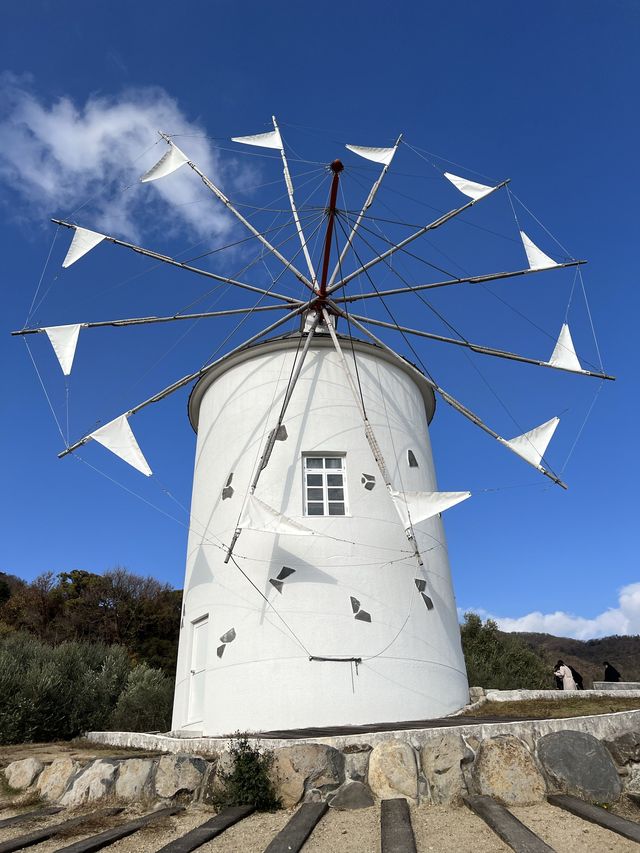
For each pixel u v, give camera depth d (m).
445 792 6.88
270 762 7.43
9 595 47.88
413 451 14.44
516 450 13.03
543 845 5.34
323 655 11.57
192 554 14.04
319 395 14.05
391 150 15.87
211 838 6.23
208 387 15.73
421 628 12.41
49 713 14.29
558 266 14.01
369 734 7.64
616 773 6.93
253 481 11.52
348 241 14.95
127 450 12.89
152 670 17.88
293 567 12.28
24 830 6.99
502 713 11.66
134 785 7.80
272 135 16.80
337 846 5.88
